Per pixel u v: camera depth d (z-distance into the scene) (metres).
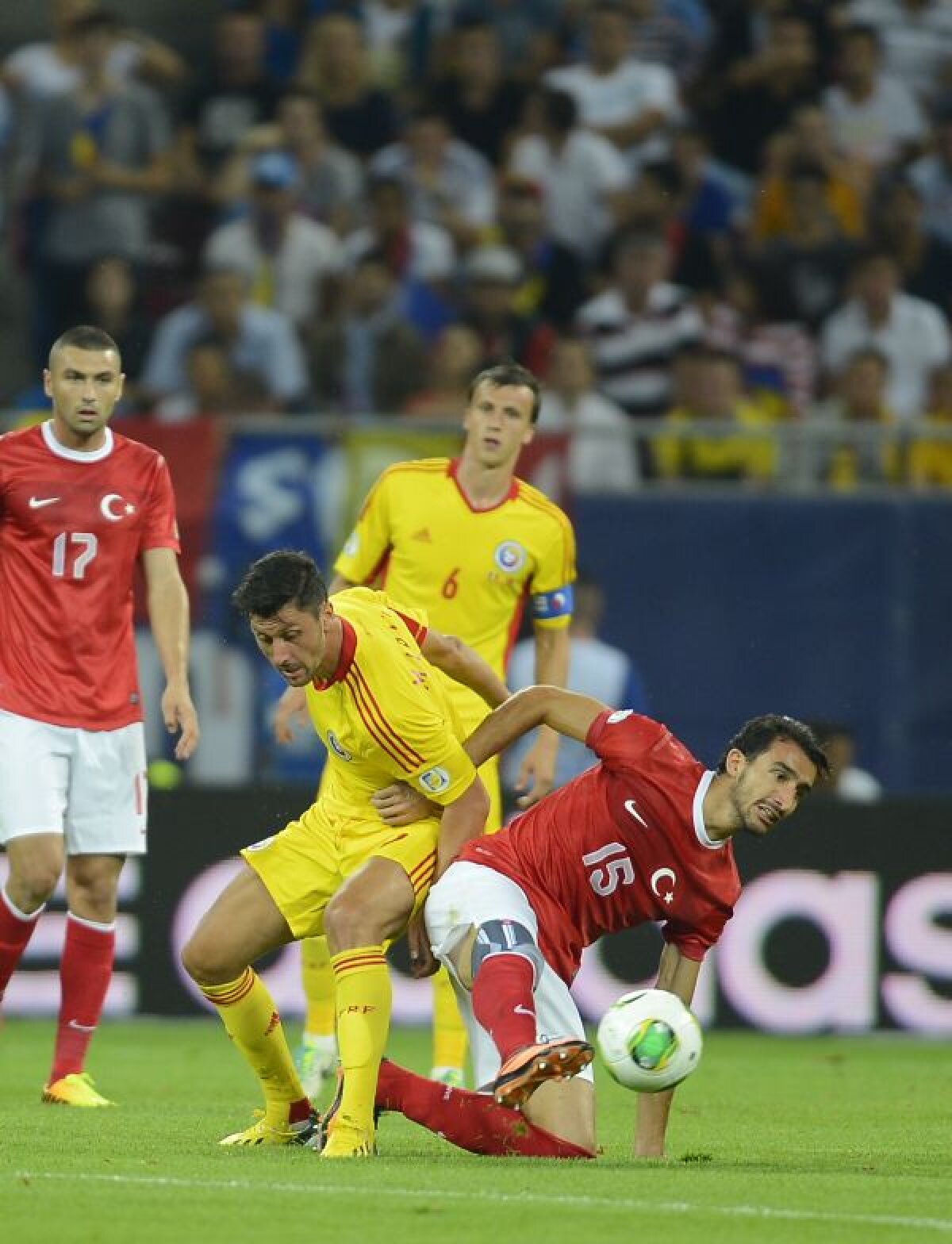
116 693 27.45
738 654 43.56
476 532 28.86
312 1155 21.05
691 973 21.95
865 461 44.22
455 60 62.91
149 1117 25.42
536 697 22.09
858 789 43.50
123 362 56.06
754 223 60.75
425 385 53.22
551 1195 18.16
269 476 42.56
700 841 21.27
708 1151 22.88
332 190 60.12
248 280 57.00
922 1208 17.92
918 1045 40.47
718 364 52.34
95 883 27.48
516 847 21.81
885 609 43.69
